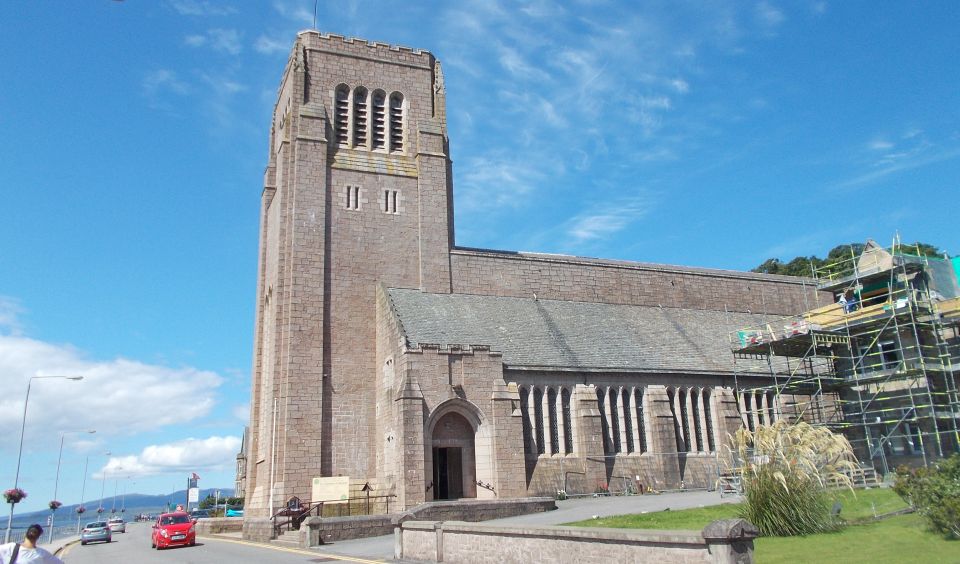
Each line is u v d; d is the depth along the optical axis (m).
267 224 61.75
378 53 60.97
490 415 44.53
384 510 44.31
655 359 53.97
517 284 58.34
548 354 50.28
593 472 46.94
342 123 58.34
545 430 47.53
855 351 49.34
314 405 49.00
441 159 58.81
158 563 29.77
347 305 52.53
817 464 25.08
